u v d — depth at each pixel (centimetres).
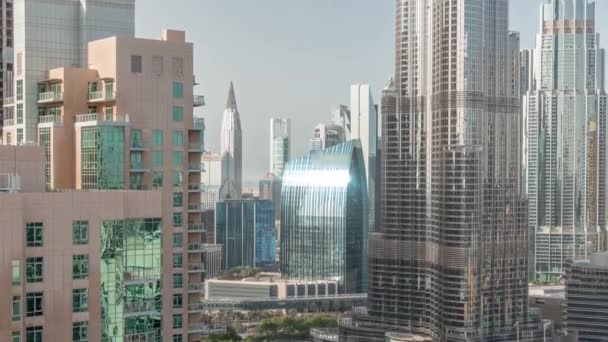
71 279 14688
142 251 16450
